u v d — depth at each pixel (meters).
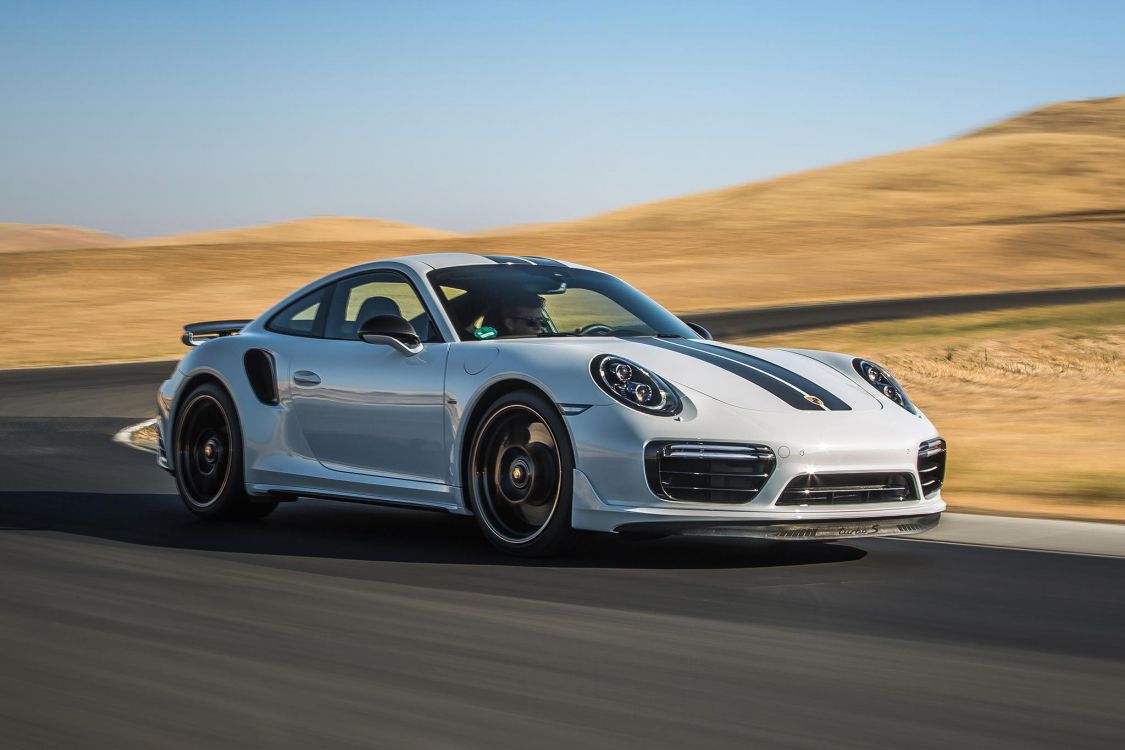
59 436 10.49
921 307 26.69
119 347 23.55
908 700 3.17
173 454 6.57
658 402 5.01
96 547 5.37
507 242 53.16
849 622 4.07
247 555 5.25
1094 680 3.40
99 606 4.16
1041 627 4.05
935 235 51.66
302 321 6.36
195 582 4.61
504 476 5.31
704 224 81.38
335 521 6.38
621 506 4.95
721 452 4.91
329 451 5.96
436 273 5.99
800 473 4.93
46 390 15.41
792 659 3.57
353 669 3.39
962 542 5.73
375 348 5.87
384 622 3.96
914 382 15.45
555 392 5.09
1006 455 9.36
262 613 4.08
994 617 4.19
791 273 40.62
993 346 17.73
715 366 5.36
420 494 5.57
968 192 81.75
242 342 6.45
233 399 6.29
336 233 114.25
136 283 38.94
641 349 5.43
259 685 3.23
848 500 5.09
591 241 52.41
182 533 5.91
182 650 3.58
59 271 41.75
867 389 5.55
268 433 6.17
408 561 5.13
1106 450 9.64
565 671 3.39
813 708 3.09
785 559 5.27
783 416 5.06
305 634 3.79
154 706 3.05
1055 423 11.62
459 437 5.41
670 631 3.89
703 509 4.90
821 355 5.88
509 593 4.46
